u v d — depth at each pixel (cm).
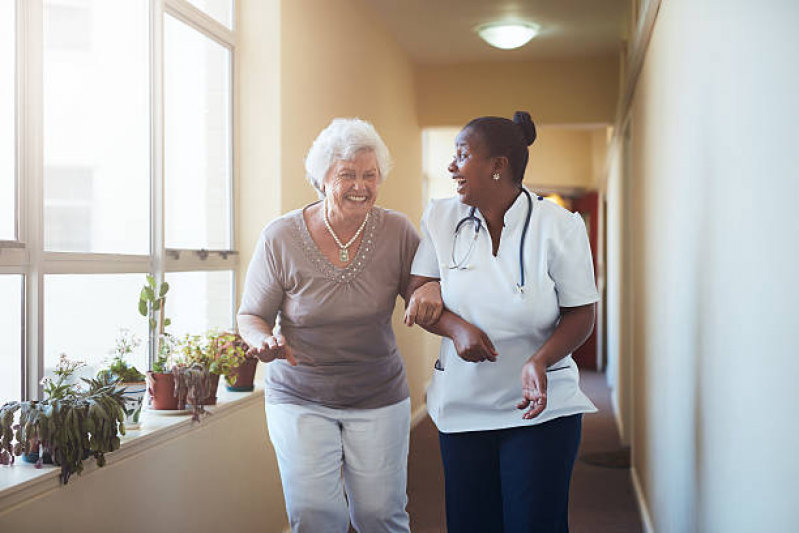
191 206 307
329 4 414
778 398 127
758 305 140
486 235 189
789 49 120
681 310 237
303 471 221
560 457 187
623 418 571
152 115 280
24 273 214
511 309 187
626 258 572
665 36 274
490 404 191
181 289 299
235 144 342
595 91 649
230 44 337
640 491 404
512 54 638
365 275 220
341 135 210
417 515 388
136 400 228
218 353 276
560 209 189
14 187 211
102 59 250
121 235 261
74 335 234
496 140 183
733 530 161
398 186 598
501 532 199
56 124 227
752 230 144
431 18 535
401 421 233
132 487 220
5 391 208
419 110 674
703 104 195
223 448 278
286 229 223
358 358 224
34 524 179
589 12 522
